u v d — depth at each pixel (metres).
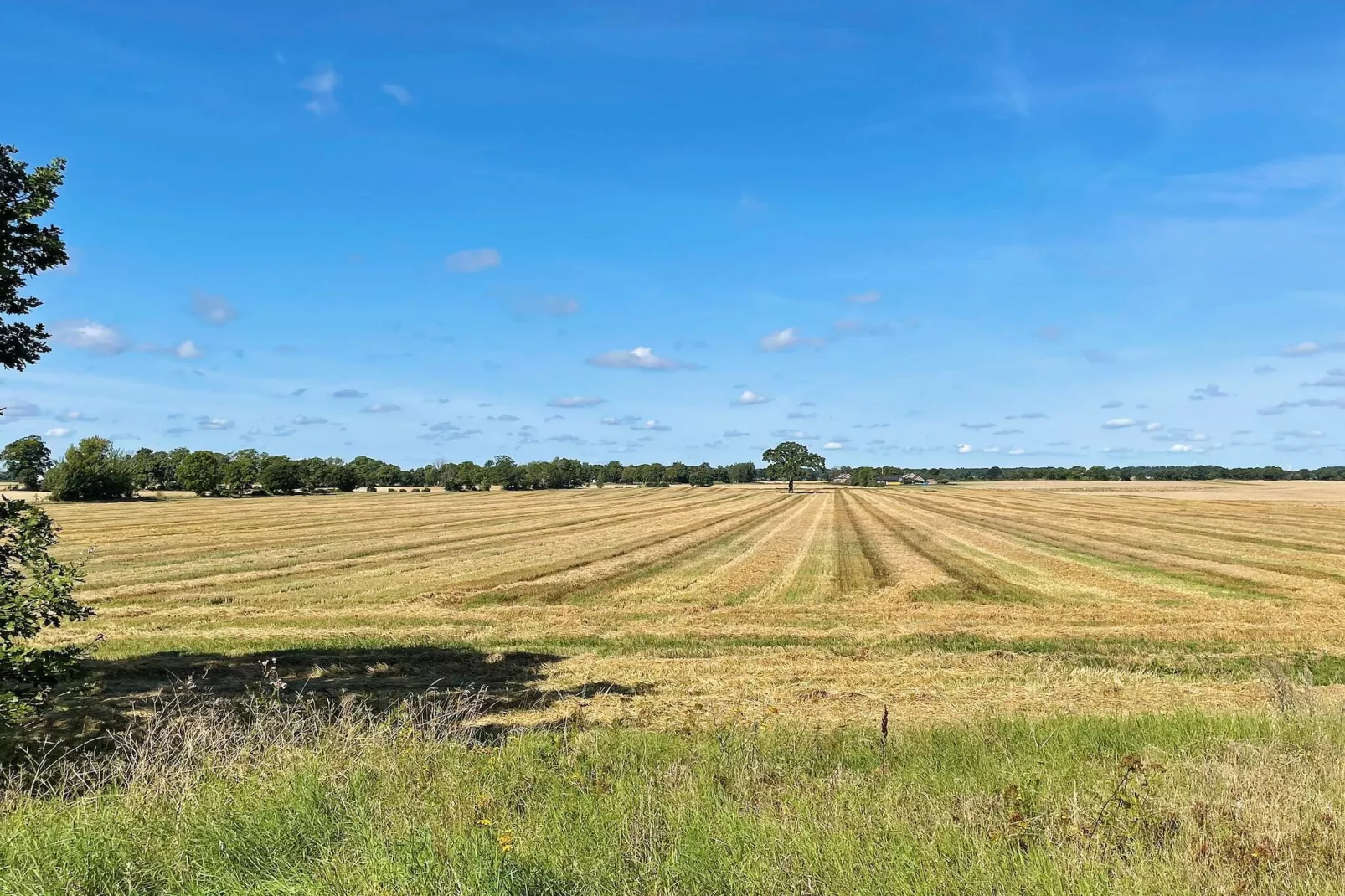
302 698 12.62
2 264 9.33
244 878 5.00
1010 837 5.41
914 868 4.92
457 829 5.32
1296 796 6.07
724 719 11.25
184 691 12.62
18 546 9.12
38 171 9.75
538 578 29.48
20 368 9.74
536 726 10.87
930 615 21.70
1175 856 5.03
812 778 7.46
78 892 4.79
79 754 9.08
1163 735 9.00
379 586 27.19
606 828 5.55
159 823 5.63
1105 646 17.25
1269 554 35.66
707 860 5.03
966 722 10.49
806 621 20.72
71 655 9.33
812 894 4.63
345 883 4.67
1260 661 15.55
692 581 28.75
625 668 15.16
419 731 8.42
